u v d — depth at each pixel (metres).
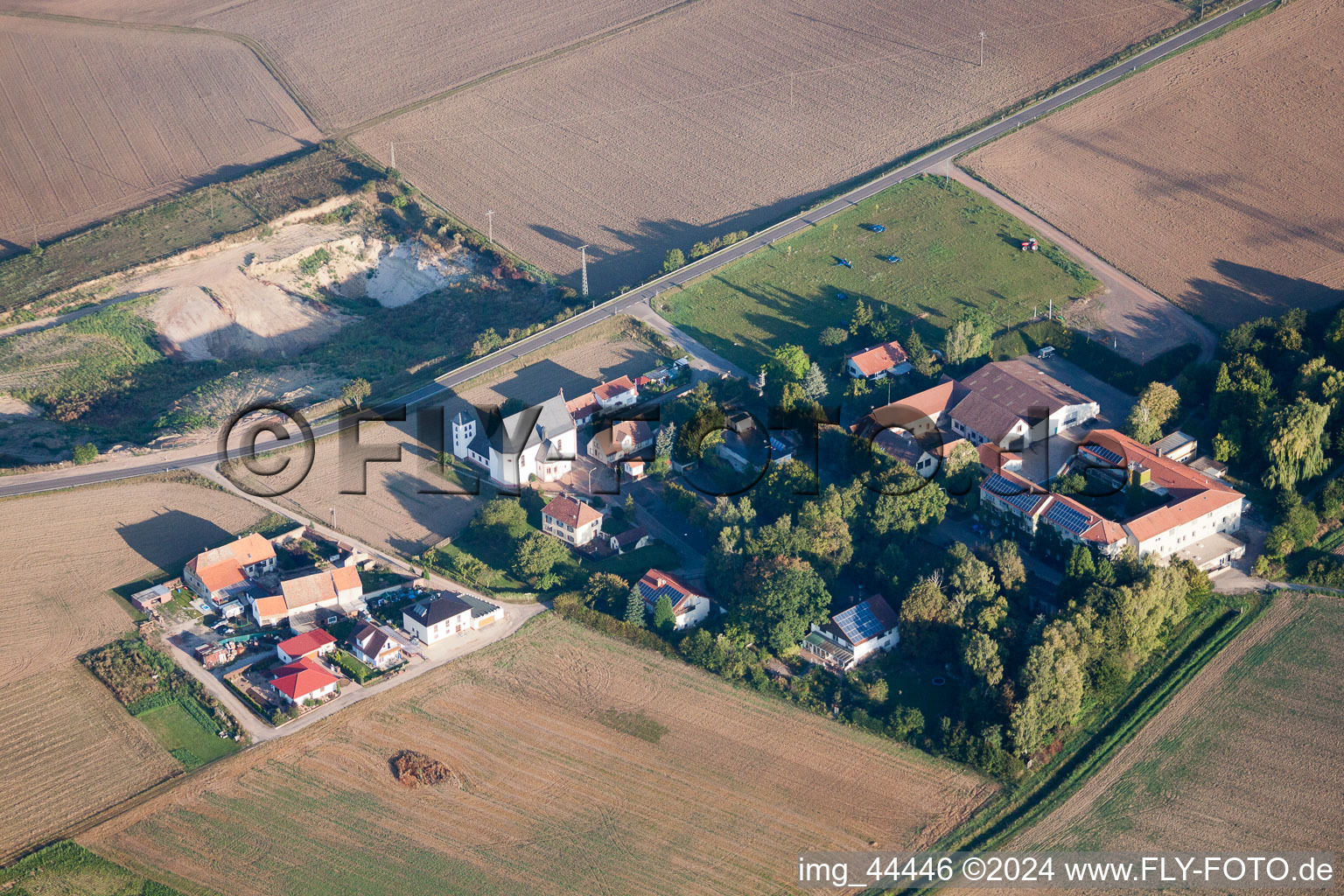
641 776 175.88
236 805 171.00
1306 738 180.50
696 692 189.00
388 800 171.88
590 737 181.75
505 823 168.88
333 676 188.25
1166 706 186.12
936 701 187.38
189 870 162.25
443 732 182.12
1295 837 166.75
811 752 179.75
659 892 160.00
